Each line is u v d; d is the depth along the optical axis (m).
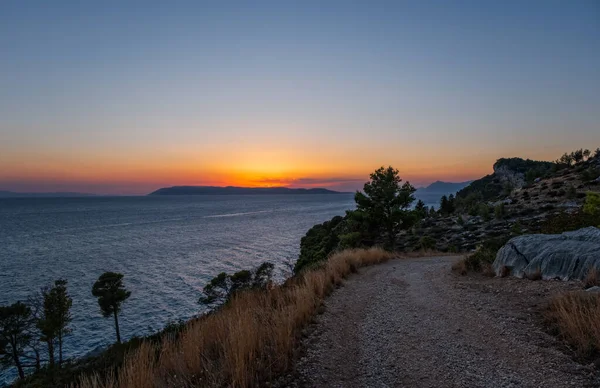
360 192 27.61
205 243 76.00
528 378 4.31
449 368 4.81
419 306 8.28
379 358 5.32
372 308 8.38
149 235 91.88
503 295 8.09
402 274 13.58
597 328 4.81
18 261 58.72
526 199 40.56
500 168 102.38
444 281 11.01
